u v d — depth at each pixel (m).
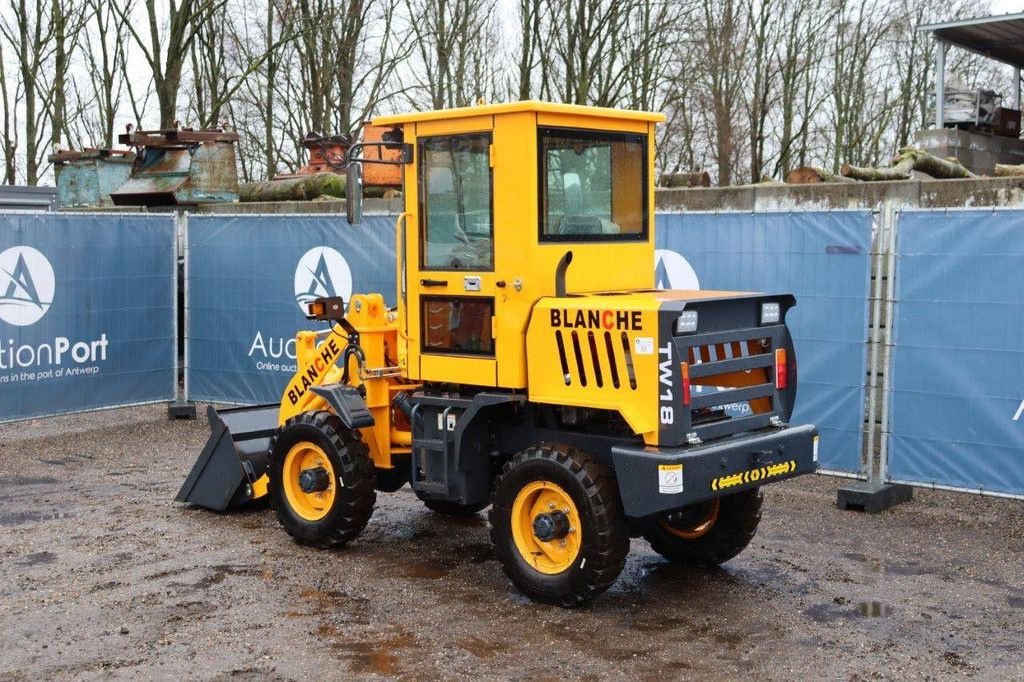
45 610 6.11
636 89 26.14
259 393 11.74
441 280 6.61
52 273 10.90
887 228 8.18
